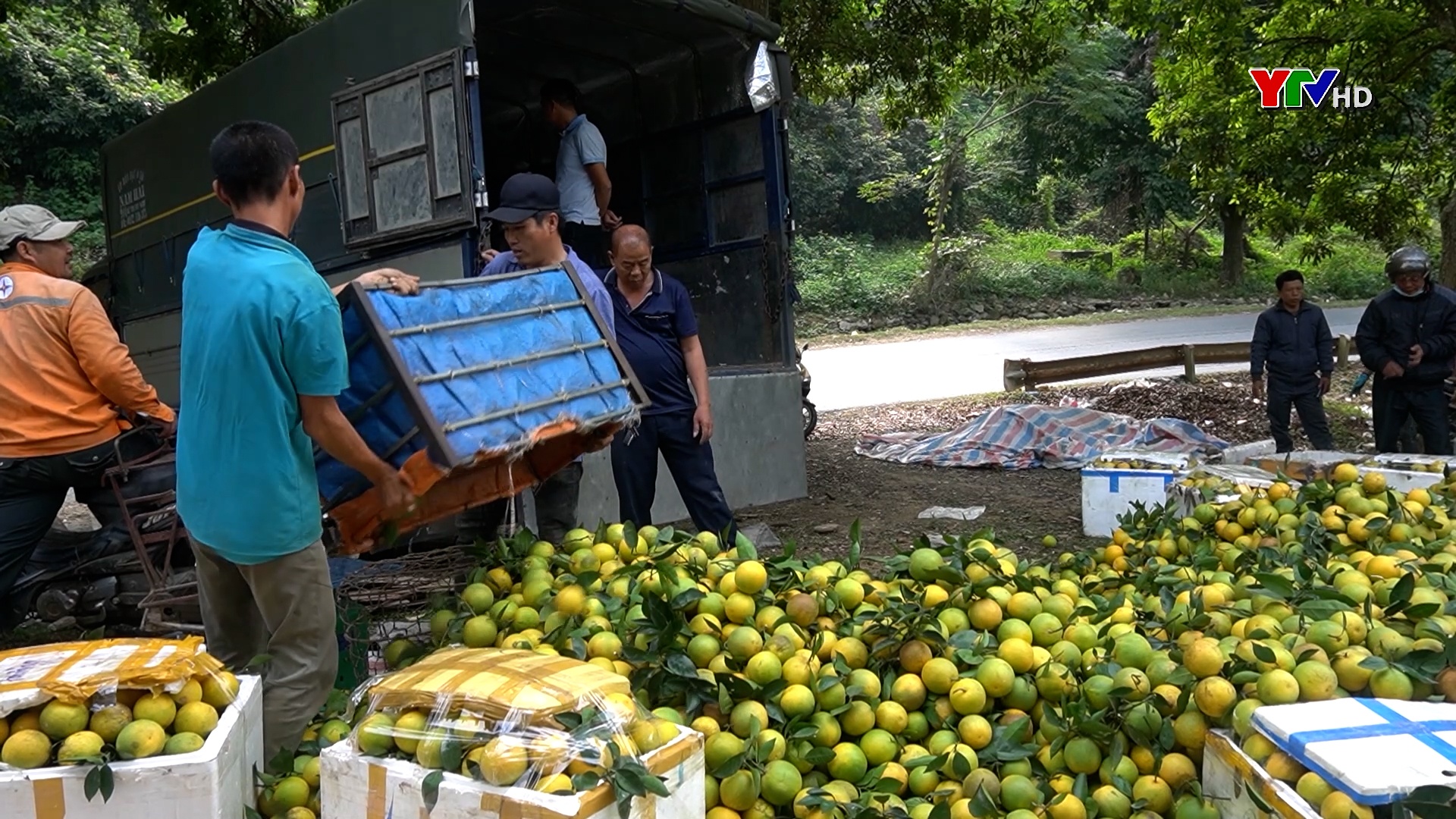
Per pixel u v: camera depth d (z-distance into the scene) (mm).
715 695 3061
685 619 3498
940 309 35344
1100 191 41812
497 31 8703
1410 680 2816
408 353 3195
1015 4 14383
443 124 6160
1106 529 7363
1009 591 3660
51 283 4887
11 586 5047
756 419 8148
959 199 44250
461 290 3473
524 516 6340
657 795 2365
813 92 14844
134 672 2414
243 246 3029
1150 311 36000
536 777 2271
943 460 10875
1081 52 34875
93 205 27016
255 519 3012
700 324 9070
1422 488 5695
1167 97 16312
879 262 41500
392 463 3219
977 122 38406
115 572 5242
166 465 5254
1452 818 2068
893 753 3043
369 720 2486
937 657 3225
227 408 2986
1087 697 3053
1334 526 4598
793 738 2955
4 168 15008
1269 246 47156
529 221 4625
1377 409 8953
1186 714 2895
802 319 33906
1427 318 8578
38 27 27562
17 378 4859
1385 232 15195
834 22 13281
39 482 4938
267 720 3049
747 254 8578
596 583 3777
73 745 2297
